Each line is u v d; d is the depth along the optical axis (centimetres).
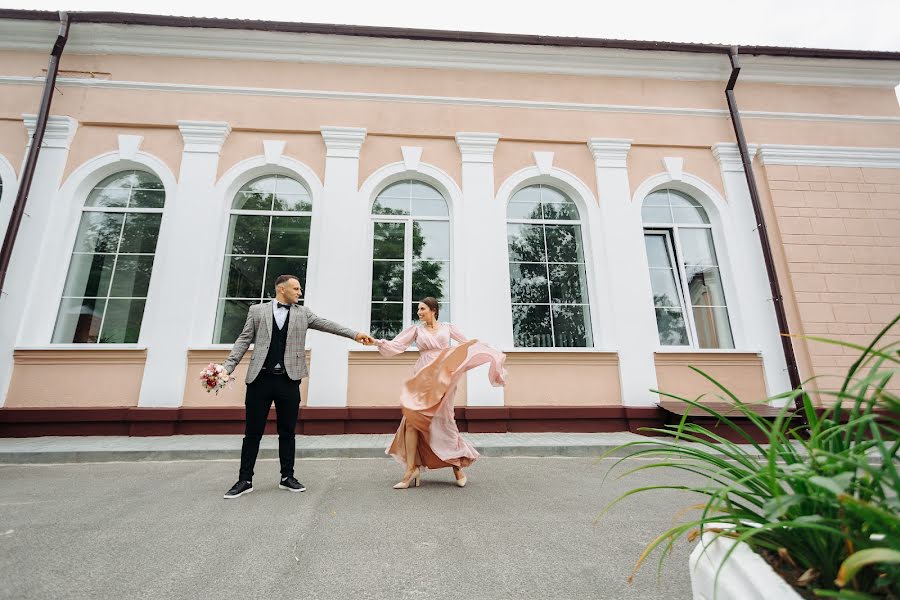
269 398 332
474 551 223
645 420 580
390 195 657
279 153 633
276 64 668
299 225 629
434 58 685
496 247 627
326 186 623
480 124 676
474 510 287
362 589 184
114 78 638
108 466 411
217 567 203
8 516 271
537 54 695
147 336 557
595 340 621
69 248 585
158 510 283
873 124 716
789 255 646
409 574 198
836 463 99
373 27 655
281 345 335
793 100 723
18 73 626
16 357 534
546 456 469
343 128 641
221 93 646
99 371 542
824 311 627
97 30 632
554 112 691
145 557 213
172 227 591
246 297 599
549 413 573
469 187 645
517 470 405
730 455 124
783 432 121
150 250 600
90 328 569
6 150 597
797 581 102
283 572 199
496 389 581
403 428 348
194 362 555
